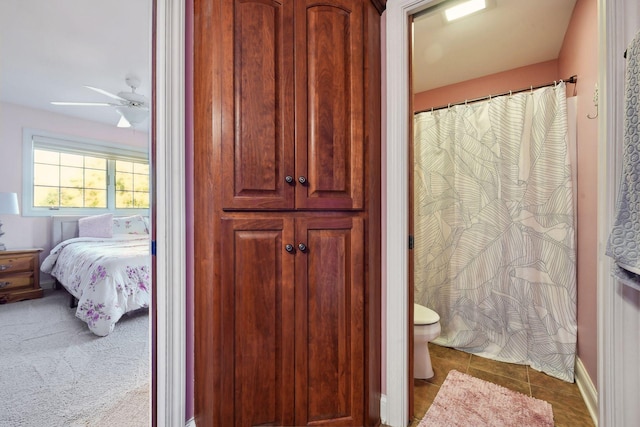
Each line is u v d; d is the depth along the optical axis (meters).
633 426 0.89
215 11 1.13
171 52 1.18
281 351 1.16
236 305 1.12
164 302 1.17
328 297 1.19
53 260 3.37
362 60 1.25
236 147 1.12
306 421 1.17
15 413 1.46
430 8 1.34
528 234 1.94
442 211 2.31
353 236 1.22
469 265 2.17
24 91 3.17
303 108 1.17
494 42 1.99
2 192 3.28
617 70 0.91
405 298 1.35
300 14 1.17
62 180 3.86
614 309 0.92
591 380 1.53
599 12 0.99
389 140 1.37
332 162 1.20
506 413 1.46
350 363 1.22
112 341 2.28
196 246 1.22
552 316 1.83
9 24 2.09
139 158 4.56
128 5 1.91
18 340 2.29
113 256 2.63
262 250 1.14
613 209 0.93
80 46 2.38
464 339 2.16
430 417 1.43
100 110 3.67
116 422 1.40
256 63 1.14
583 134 1.66
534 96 1.95
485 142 2.12
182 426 1.19
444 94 2.61
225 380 1.11
